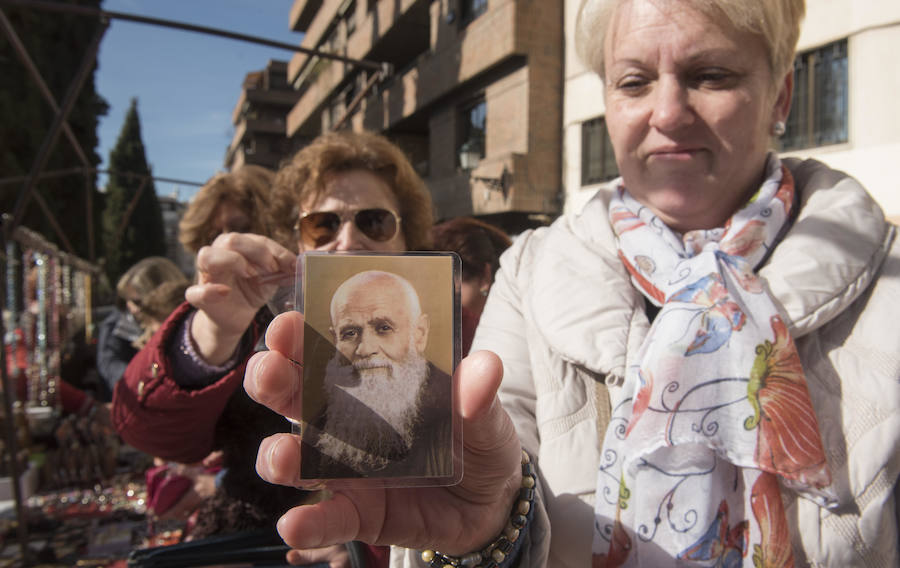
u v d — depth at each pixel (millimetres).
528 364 1084
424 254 695
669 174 1017
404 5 12859
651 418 877
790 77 1080
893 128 5297
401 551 844
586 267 1081
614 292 1039
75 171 8125
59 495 3670
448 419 660
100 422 4039
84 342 7207
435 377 669
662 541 860
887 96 5324
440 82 11359
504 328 1145
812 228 956
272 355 634
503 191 9148
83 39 14773
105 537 2908
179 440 1287
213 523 1431
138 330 3750
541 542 781
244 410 1319
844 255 913
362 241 1593
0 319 3125
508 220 10070
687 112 964
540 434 1001
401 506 683
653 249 1041
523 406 1040
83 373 5957
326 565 1144
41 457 4008
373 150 1646
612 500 902
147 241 35594
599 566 892
